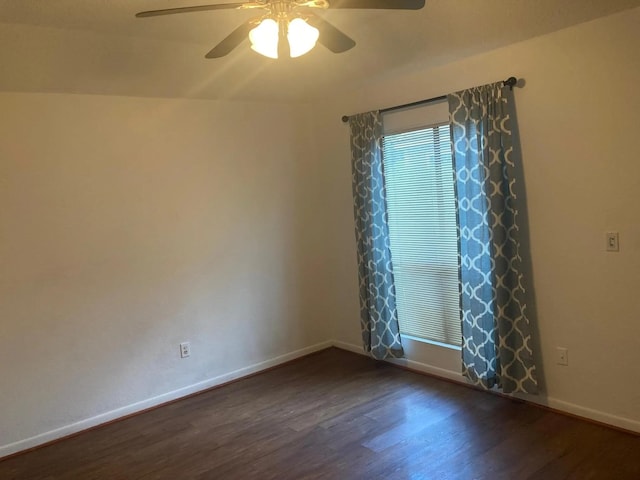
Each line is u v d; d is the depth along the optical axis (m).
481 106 3.26
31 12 2.45
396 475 2.65
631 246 2.77
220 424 3.39
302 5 1.95
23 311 3.20
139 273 3.67
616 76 2.73
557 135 3.00
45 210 3.26
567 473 2.55
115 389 3.57
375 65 3.56
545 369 3.21
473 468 2.66
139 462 2.97
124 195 3.58
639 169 2.70
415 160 3.86
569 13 2.71
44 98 3.23
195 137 3.92
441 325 3.87
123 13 2.55
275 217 4.42
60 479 2.85
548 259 3.12
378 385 3.86
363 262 4.21
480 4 2.65
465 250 3.43
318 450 2.96
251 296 4.29
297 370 4.32
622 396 2.89
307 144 4.62
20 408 3.20
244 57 3.38
